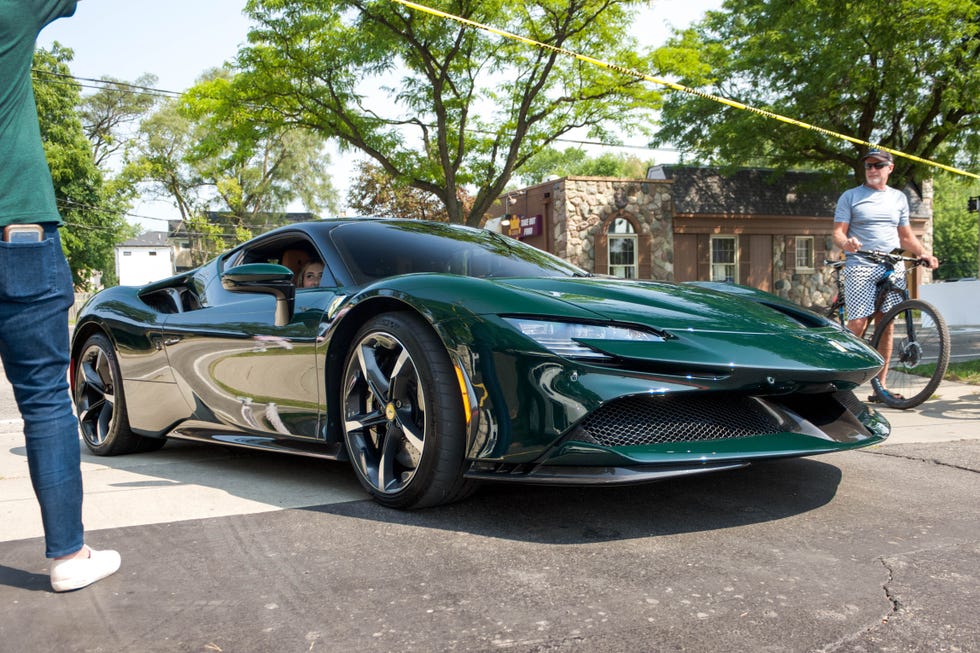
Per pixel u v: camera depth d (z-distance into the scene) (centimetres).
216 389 296
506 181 1486
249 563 187
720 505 230
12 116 163
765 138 1695
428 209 2578
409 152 1493
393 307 237
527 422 200
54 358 171
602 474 195
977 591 161
